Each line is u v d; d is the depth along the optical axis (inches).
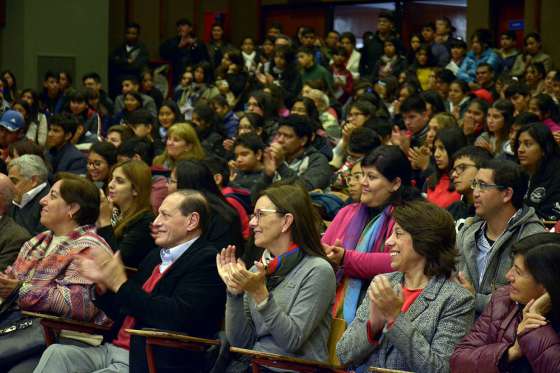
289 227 177.6
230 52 489.1
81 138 375.9
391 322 151.0
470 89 422.0
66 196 211.0
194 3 656.4
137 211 231.0
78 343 200.7
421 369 149.6
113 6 619.2
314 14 671.8
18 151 306.0
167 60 605.3
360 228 194.7
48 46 556.7
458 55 500.1
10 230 227.6
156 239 188.4
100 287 186.1
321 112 393.4
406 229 159.5
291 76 479.5
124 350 195.6
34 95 446.3
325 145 314.0
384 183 191.9
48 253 212.1
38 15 553.0
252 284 165.9
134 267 226.5
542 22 546.3
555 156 234.7
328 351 173.6
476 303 173.6
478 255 185.2
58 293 202.8
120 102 501.0
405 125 314.5
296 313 169.6
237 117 411.5
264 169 259.1
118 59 579.8
